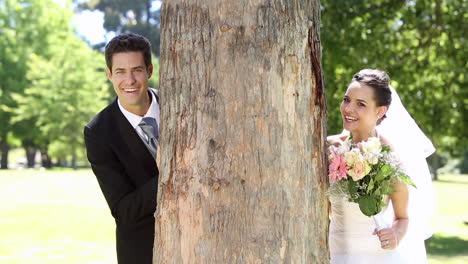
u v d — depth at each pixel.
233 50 2.38
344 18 11.16
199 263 2.43
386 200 3.25
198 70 2.42
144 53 3.39
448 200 19.92
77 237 10.88
